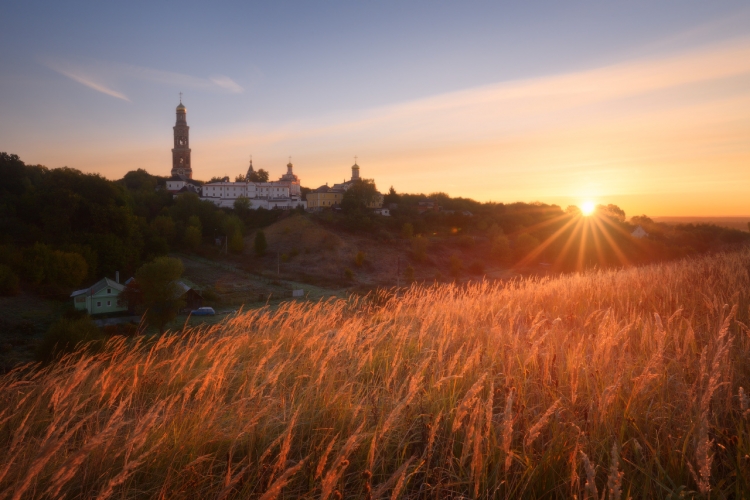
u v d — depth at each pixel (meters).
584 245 64.31
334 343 5.16
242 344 5.86
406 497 2.83
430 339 5.68
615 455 2.21
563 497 2.69
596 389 3.32
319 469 2.58
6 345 26.56
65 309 40.44
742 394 2.79
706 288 7.27
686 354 4.18
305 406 3.81
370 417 3.56
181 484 2.92
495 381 4.09
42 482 3.05
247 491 2.79
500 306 7.37
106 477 3.05
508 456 2.60
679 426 3.13
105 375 4.55
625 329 3.82
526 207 117.44
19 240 57.59
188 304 40.59
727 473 2.82
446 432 3.38
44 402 4.28
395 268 70.25
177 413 3.67
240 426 3.42
